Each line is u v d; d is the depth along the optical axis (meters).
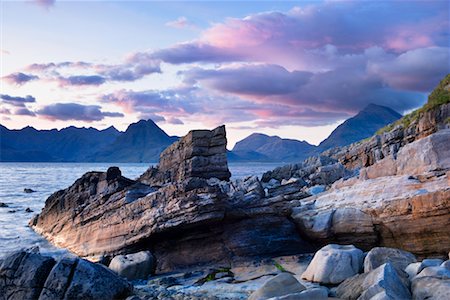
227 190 28.97
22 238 40.41
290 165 62.59
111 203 31.00
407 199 21.61
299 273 20.05
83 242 32.12
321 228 23.84
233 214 25.11
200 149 42.03
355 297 13.81
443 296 12.11
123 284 17.31
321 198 26.20
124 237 28.12
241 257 24.19
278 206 25.77
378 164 26.34
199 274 22.80
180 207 25.09
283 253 24.52
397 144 52.44
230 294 17.66
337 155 68.00
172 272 24.12
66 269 16.70
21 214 57.59
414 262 16.47
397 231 21.89
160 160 49.34
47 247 35.75
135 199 29.98
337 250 17.62
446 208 20.22
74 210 35.44
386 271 13.66
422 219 20.98
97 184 38.91
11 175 179.50
